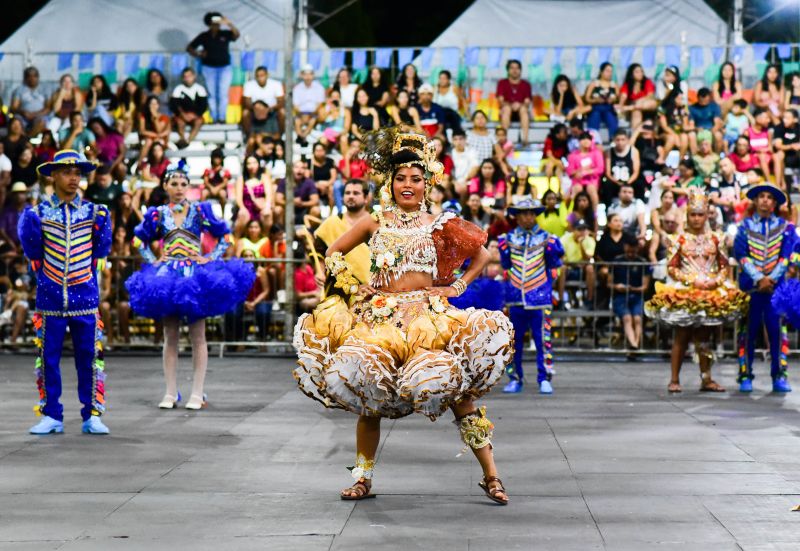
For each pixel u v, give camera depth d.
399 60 15.34
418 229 5.12
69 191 7.23
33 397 8.99
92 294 7.19
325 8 16.80
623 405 8.59
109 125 15.13
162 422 7.59
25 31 15.93
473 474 5.66
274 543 4.25
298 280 13.34
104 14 15.98
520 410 8.28
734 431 7.15
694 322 9.37
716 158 14.35
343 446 6.56
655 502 4.97
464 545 4.22
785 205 13.28
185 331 13.41
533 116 15.58
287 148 13.30
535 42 15.98
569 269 13.59
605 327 13.18
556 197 13.72
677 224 13.12
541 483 5.41
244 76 15.67
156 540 4.30
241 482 5.47
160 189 14.12
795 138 14.66
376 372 4.81
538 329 9.64
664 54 15.62
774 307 8.91
